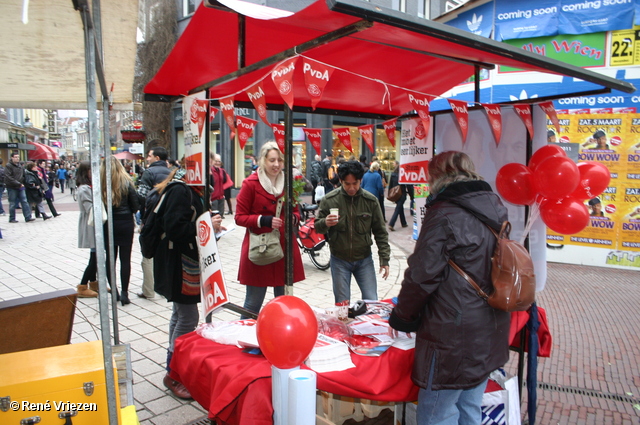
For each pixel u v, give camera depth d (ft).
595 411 10.44
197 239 8.91
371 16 4.97
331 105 13.53
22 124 101.35
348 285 11.94
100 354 5.92
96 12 6.04
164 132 67.31
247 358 7.04
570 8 23.75
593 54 23.94
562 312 17.21
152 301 17.06
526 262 6.05
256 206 10.77
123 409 6.75
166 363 11.08
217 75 10.93
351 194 11.64
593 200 24.88
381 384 6.48
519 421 8.27
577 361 13.05
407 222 41.57
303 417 5.41
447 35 5.68
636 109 23.65
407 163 12.09
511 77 24.94
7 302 7.68
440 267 6.02
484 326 6.10
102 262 5.29
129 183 16.03
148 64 57.36
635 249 24.14
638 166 23.85
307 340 5.69
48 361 5.67
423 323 6.32
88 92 5.10
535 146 9.52
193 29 8.79
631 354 13.51
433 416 6.34
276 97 12.32
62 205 58.08
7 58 6.87
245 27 8.43
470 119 10.49
